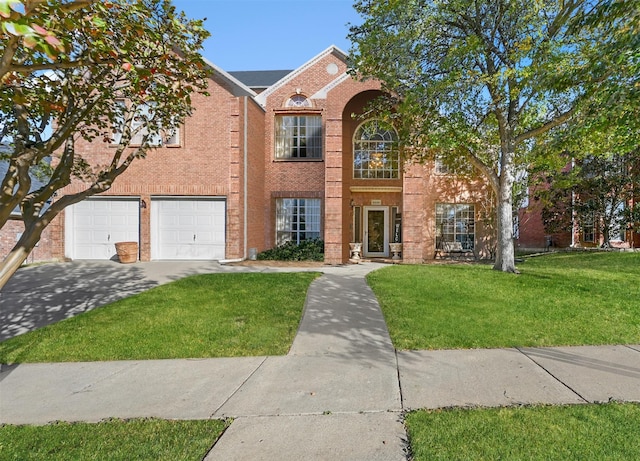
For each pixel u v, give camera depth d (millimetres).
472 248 16938
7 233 12695
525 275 9977
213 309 7090
